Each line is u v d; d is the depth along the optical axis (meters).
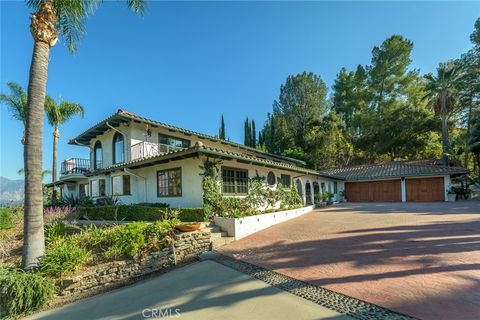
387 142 34.44
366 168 28.06
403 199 23.66
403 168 25.02
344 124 42.34
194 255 7.96
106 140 18.20
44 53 7.50
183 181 12.09
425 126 31.73
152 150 16.11
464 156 28.41
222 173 12.21
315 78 45.12
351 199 26.66
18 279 5.39
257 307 4.12
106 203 15.27
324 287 4.64
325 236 8.59
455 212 12.29
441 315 3.36
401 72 37.59
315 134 37.50
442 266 5.08
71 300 5.75
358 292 4.29
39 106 7.29
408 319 3.34
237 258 7.16
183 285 5.55
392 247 6.64
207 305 4.40
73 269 6.28
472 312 3.38
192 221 10.42
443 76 26.36
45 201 24.03
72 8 8.41
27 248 6.71
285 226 11.26
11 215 13.45
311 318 3.61
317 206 20.03
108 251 7.02
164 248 7.47
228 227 9.55
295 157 32.91
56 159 22.19
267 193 14.58
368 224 10.06
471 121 30.11
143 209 11.62
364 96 40.69
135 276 6.86
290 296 4.42
